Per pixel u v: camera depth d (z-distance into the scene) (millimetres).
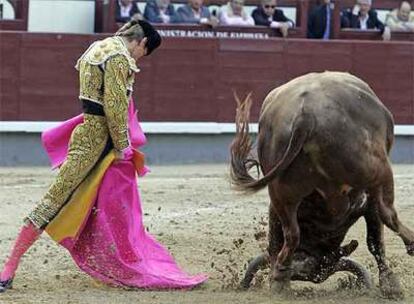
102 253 12086
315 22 29172
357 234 16734
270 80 28234
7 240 15781
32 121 26734
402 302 11188
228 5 28609
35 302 11234
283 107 10648
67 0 28297
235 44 28031
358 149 10273
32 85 26719
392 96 29141
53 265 13719
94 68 11719
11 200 20078
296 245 10820
